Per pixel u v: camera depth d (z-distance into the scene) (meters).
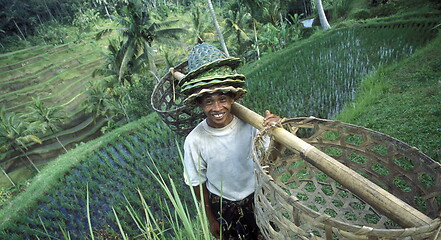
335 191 1.43
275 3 22.70
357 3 21.81
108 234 7.05
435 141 3.48
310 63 10.94
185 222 1.05
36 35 56.94
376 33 12.83
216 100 1.29
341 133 1.27
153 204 7.26
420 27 12.09
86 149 9.54
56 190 8.65
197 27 22.02
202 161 1.60
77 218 7.78
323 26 19.64
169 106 2.36
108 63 23.64
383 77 7.00
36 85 36.03
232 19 21.81
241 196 1.67
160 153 8.28
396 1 18.44
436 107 4.37
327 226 0.75
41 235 7.41
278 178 1.35
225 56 1.38
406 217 0.73
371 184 0.82
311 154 1.00
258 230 1.81
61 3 65.44
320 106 8.33
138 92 19.58
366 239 0.73
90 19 59.31
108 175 8.60
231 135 1.51
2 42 53.22
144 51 18.88
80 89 34.84
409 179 1.10
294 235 0.87
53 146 26.56
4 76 37.88
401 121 4.34
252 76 10.97
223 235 1.79
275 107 8.62
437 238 0.69
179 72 2.15
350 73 9.59
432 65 6.56
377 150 3.47
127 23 18.14
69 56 43.59
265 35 22.50
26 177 23.23
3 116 21.39
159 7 54.62
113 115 28.94
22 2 60.34
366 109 5.40
